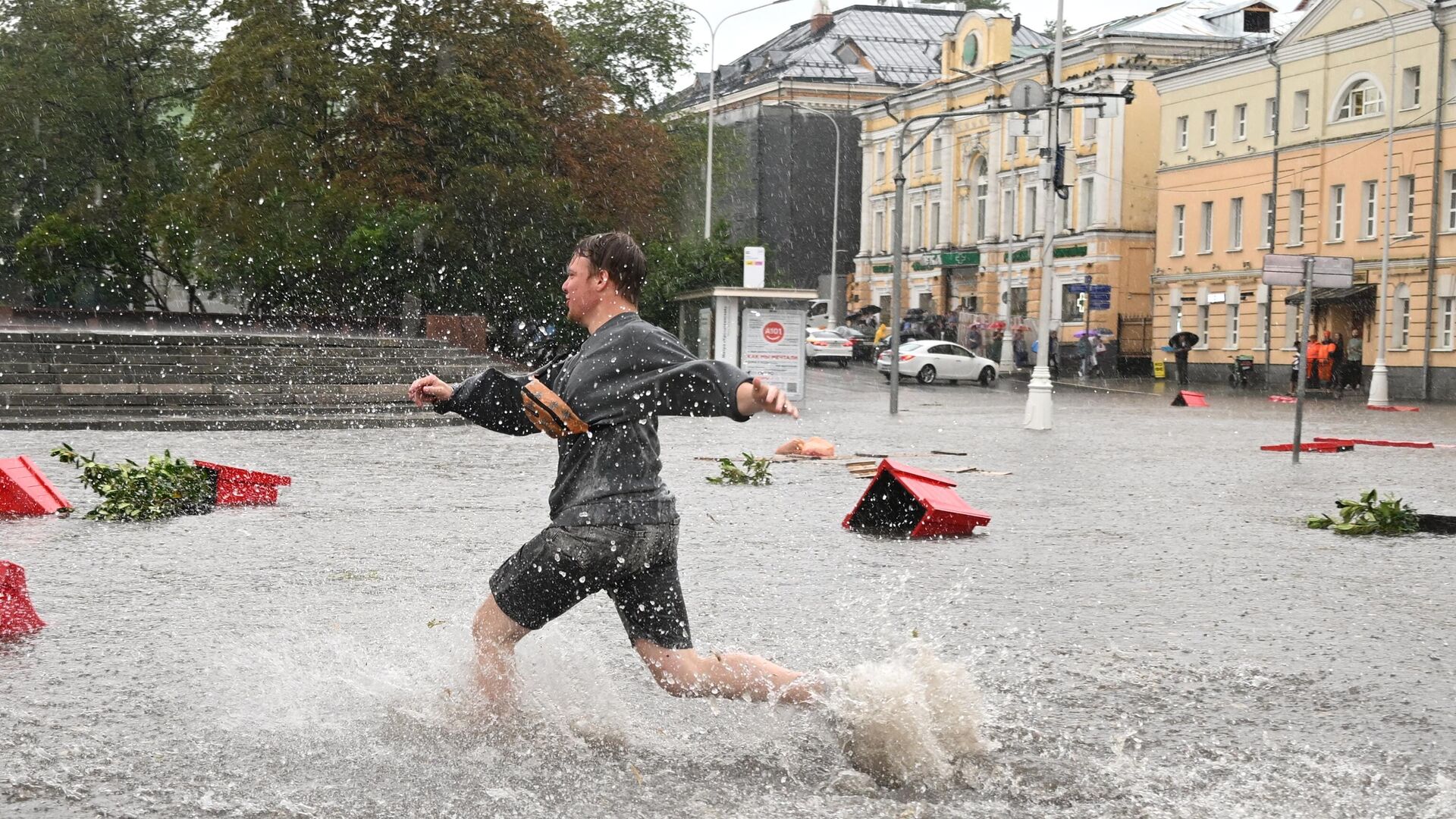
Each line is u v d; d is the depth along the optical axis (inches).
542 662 289.6
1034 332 3203.7
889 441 1119.6
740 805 219.6
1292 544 537.3
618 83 2960.1
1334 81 2464.3
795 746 248.5
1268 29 3120.1
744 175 4264.3
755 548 509.0
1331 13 2452.0
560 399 232.5
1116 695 297.6
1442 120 2233.0
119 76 2677.2
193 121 2305.6
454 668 285.1
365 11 2226.9
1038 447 1060.5
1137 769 243.6
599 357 232.8
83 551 481.4
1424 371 2246.6
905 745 231.1
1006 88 3464.6
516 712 250.2
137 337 1368.1
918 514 561.9
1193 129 2837.1
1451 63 2226.9
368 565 456.1
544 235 2164.1
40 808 217.8
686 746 247.3
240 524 556.4
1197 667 325.1
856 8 4525.1
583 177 2385.6
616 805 219.1
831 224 4281.5
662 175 2632.9
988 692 298.2
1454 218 2231.8
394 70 2236.7
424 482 733.9
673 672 234.8
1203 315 2817.4
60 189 2704.2
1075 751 253.4
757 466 746.8
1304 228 2536.9
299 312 2132.1
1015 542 531.5
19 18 2647.6
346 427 1229.7
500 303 2166.6
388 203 2191.2
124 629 350.6
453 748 243.9
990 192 3518.7
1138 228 3115.2
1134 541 540.7
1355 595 423.8
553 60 2369.6
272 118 2212.1
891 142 4003.4
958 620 376.8
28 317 2027.6
